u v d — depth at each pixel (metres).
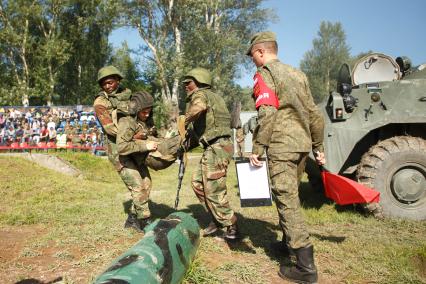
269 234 4.54
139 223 4.68
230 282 3.22
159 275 2.54
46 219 5.20
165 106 27.45
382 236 4.45
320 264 3.62
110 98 4.52
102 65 36.16
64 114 17.39
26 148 17.28
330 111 5.55
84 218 5.23
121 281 2.24
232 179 9.15
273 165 3.27
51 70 31.47
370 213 5.28
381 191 5.20
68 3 31.11
